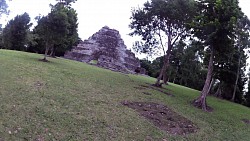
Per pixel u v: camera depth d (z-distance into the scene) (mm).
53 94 14906
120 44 59844
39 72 20609
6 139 8680
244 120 23422
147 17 30406
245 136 17188
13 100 12336
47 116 11414
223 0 21953
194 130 15148
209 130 16047
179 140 12766
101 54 55219
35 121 10633
